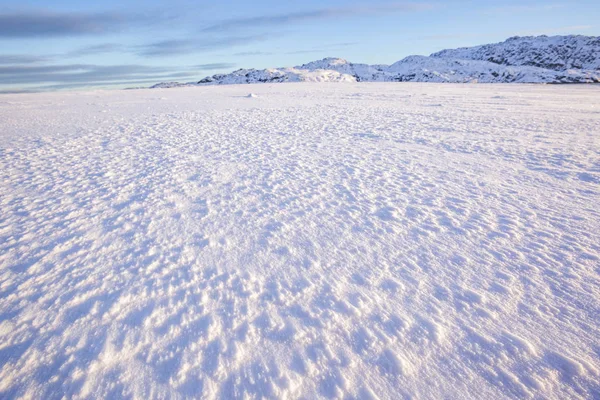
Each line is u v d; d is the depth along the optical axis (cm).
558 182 452
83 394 149
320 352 172
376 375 159
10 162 599
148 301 213
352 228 323
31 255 276
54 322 195
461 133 817
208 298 216
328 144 721
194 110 1535
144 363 165
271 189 440
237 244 292
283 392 150
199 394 149
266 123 1058
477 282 234
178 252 278
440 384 155
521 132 818
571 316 199
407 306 208
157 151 671
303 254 274
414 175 496
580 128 864
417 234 309
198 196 415
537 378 158
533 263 257
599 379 157
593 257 263
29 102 2366
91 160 606
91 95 3039
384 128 916
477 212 359
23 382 155
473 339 181
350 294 220
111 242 297
